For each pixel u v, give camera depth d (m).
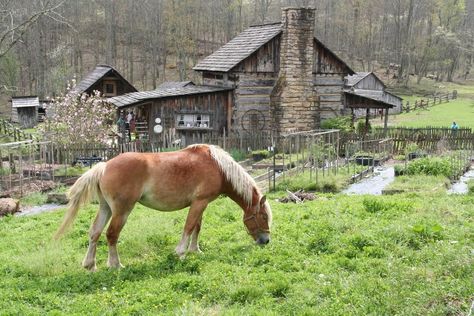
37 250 10.78
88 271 9.14
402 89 82.56
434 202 13.68
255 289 7.66
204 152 9.69
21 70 67.75
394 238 9.68
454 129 33.69
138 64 80.12
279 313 6.98
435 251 8.70
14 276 9.16
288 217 12.32
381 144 27.52
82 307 7.48
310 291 7.60
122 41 79.00
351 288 7.42
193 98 29.78
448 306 6.41
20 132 35.84
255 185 9.98
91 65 76.50
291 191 18.14
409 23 88.12
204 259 9.41
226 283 7.98
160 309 7.33
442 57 95.12
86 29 79.69
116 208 9.04
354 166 21.38
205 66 31.67
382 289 7.28
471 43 96.00
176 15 72.25
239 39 32.91
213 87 31.58
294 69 30.25
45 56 65.50
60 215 14.66
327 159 22.17
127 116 34.78
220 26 81.06
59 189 18.86
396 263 8.37
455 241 9.20
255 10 82.94
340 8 91.19
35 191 18.55
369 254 9.04
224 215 13.07
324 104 32.06
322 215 12.41
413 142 29.47
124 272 8.85
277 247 9.75
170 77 75.62
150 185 9.20
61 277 8.84
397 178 19.89
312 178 19.20
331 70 31.89
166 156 9.43
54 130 26.89
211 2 79.81
